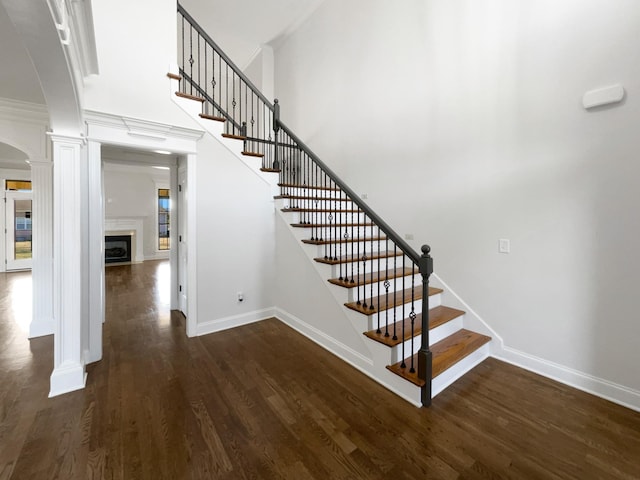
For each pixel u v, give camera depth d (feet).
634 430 5.91
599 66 6.75
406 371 7.12
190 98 10.26
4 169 22.17
